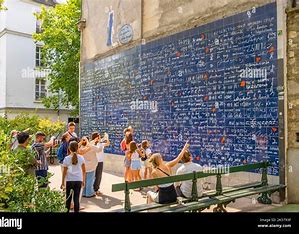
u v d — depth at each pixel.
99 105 12.39
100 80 12.38
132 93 10.52
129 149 7.97
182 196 5.49
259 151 6.61
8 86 21.98
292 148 6.11
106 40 12.07
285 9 6.21
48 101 21.17
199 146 7.95
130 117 10.59
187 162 5.58
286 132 6.16
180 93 8.59
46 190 4.25
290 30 6.20
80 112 13.74
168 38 9.07
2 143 4.31
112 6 11.77
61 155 7.64
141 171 8.06
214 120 7.59
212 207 6.07
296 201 6.04
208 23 7.84
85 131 13.29
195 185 5.30
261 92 6.61
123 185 4.70
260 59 6.66
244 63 6.97
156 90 9.46
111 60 11.70
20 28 22.58
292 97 6.14
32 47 23.14
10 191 3.81
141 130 10.04
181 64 8.59
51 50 20.19
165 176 5.25
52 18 19.34
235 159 7.08
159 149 9.23
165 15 9.24
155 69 9.53
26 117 15.16
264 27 6.62
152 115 9.57
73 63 18.58
